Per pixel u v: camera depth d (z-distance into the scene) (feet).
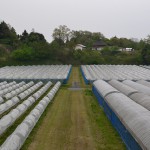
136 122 61.21
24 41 403.95
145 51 345.10
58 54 361.71
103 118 90.63
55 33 460.55
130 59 353.31
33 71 238.68
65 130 77.36
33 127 78.13
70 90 150.92
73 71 284.82
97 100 120.67
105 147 64.90
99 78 179.22
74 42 437.58
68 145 66.18
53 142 68.03
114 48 396.78
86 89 153.89
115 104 82.28
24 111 97.09
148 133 53.47
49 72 228.02
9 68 270.46
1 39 390.83
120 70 250.78
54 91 133.90
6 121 77.56
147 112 66.90
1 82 172.35
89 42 501.15
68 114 95.50
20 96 121.70
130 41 496.23
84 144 66.80
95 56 360.48
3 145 57.57
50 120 87.40
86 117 91.45
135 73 217.56
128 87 113.50
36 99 119.14
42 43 363.76
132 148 59.72
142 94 95.04
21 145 63.67
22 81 173.47
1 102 114.32
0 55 345.10
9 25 447.83
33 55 346.54
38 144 66.64
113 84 134.62
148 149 48.55
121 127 71.15
